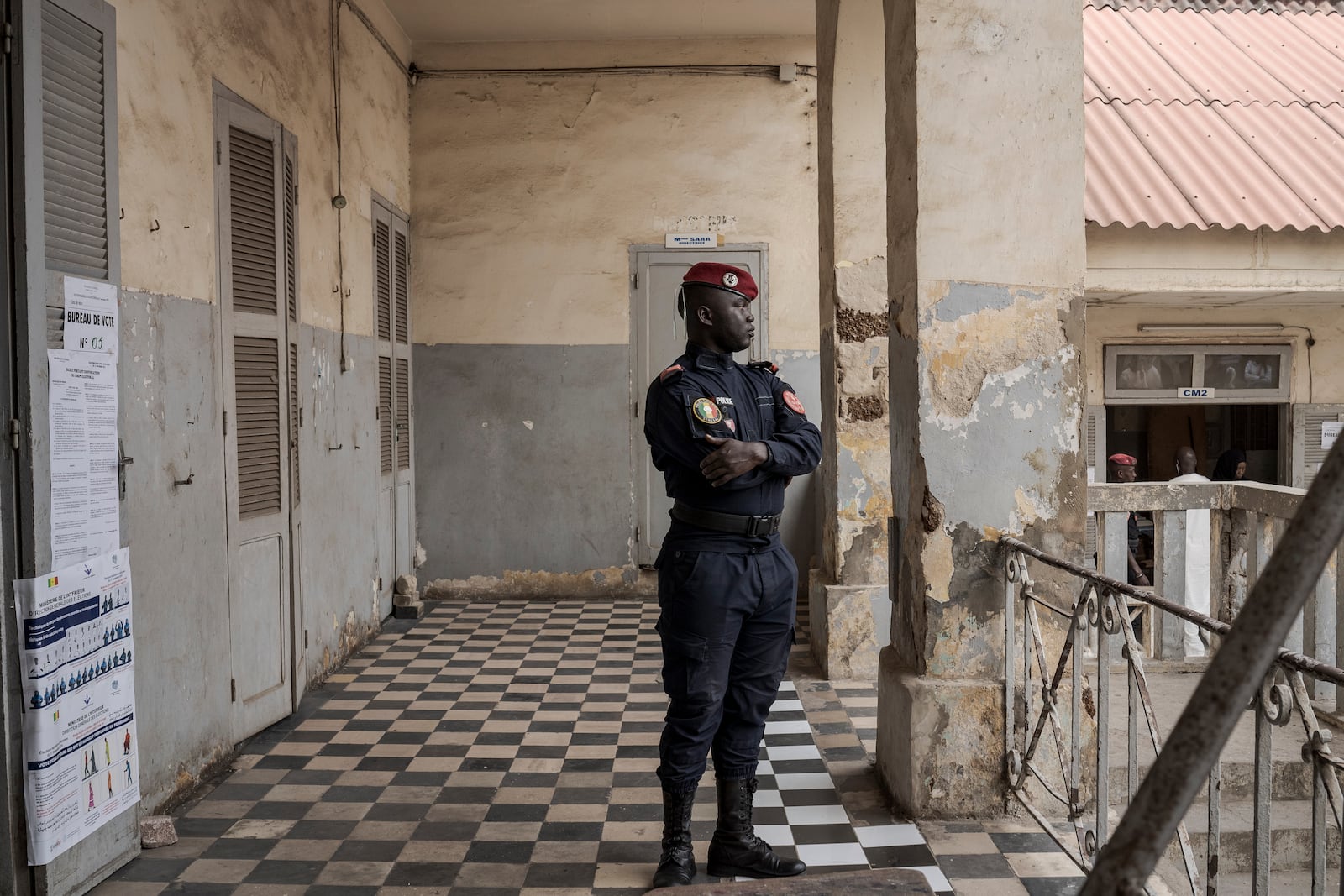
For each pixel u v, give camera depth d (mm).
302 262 5152
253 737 4480
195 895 2994
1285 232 6805
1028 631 3312
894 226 3775
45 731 2768
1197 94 8031
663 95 7590
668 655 3053
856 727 4547
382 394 6871
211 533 4000
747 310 3148
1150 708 2592
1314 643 4555
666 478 3139
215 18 4117
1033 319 3475
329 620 5594
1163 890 3006
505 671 5633
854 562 5434
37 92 2758
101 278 3125
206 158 4008
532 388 7656
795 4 6961
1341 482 652
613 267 7629
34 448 2752
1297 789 4176
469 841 3381
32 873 2771
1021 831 3365
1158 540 5148
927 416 3473
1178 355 8031
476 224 7625
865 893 1587
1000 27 3432
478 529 7680
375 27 6609
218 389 4074
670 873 3006
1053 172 3465
